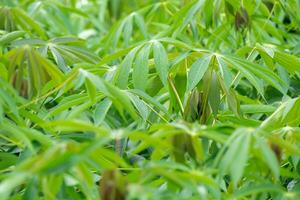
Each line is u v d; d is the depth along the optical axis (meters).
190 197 1.48
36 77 1.66
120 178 1.29
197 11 2.29
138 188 1.22
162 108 1.86
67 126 1.43
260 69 1.89
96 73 1.97
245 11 2.31
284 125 1.79
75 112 1.75
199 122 1.89
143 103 1.86
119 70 1.92
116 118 2.25
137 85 1.90
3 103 1.64
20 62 1.65
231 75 1.85
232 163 1.34
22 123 1.72
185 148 1.44
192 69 1.85
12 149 1.92
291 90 2.30
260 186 1.48
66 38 2.15
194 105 1.88
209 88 1.87
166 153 1.66
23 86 1.83
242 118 1.89
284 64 2.06
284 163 1.81
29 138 1.61
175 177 1.29
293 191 1.58
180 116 2.03
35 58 1.66
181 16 2.33
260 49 2.10
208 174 1.40
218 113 1.98
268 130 1.73
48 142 1.62
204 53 1.92
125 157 1.99
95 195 1.61
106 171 1.30
